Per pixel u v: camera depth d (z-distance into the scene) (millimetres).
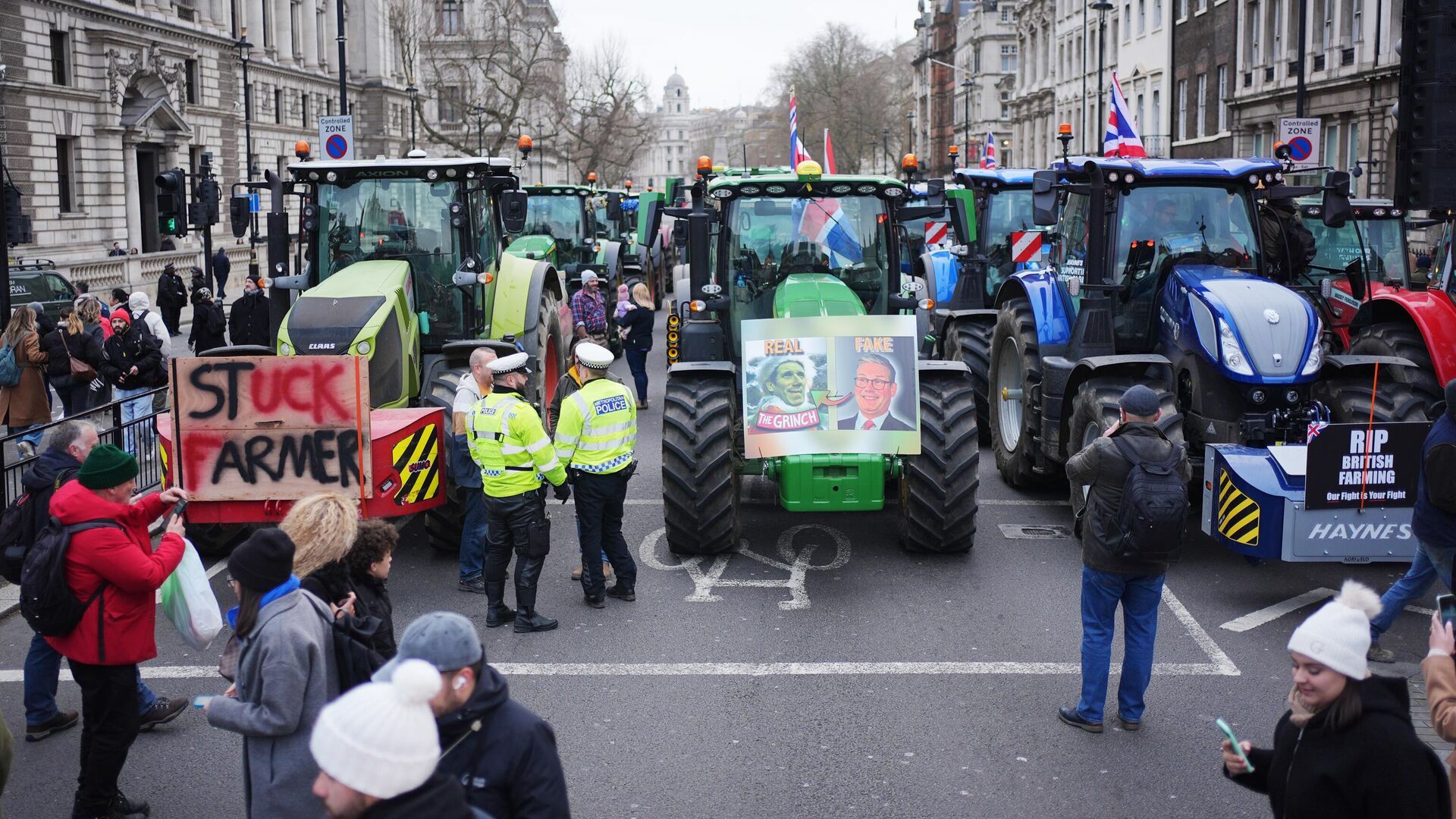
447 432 9953
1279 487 8336
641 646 8148
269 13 61188
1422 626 8453
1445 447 6938
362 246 11805
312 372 8711
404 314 10859
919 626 8477
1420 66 6809
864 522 11320
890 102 113438
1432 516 7094
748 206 10734
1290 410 9375
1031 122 71000
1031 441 11789
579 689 7410
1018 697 7230
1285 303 9406
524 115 75625
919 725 6832
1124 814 5801
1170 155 50219
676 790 6062
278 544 4449
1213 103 45969
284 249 11672
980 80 89625
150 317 14180
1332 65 36688
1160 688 7363
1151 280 10461
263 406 8750
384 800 2996
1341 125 37094
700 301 10516
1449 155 6781
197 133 50625
